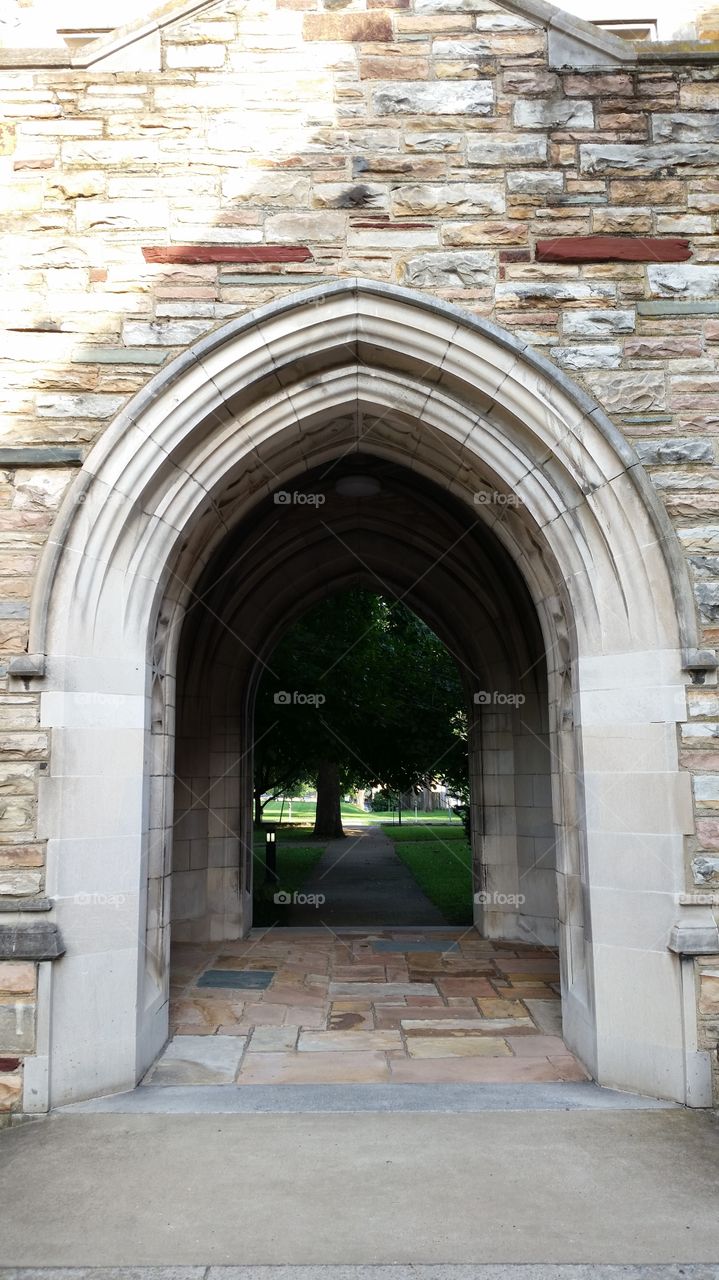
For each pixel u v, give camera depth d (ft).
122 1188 10.73
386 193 15.79
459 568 26.50
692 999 13.71
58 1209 10.25
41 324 15.28
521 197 15.81
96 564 14.65
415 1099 13.57
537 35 16.17
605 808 14.66
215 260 15.55
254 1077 14.52
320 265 15.64
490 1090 13.96
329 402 16.15
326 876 43.11
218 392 15.28
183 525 15.60
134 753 14.67
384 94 15.97
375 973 21.44
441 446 17.12
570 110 16.01
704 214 15.85
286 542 26.61
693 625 14.57
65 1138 12.19
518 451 15.74
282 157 15.81
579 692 15.15
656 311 15.57
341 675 40.37
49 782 13.97
